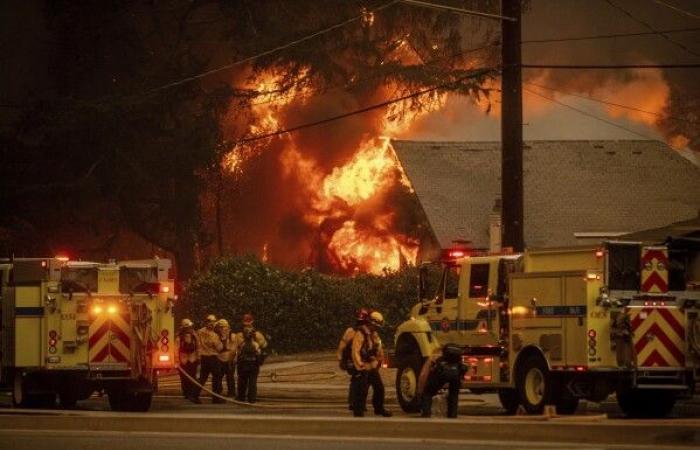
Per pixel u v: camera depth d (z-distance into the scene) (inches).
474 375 1523.1
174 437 1141.7
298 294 2783.0
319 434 1165.1
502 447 1034.1
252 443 1079.6
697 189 3577.8
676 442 1071.6
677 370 1390.3
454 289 1589.6
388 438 1118.4
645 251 1393.9
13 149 3641.7
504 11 1793.8
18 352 1571.1
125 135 3597.4
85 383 1614.2
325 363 2488.9
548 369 1405.0
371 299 2864.2
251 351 1739.7
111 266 1606.8
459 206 3452.3
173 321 1636.3
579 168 3627.0
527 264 1467.8
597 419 1214.3
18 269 1598.2
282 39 3855.8
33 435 1175.6
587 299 1368.1
